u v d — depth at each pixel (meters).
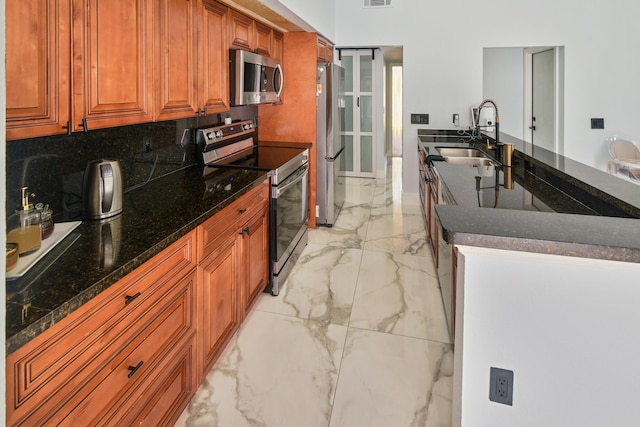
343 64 6.61
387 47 5.30
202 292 1.70
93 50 1.35
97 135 1.80
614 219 1.07
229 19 2.51
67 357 0.95
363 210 4.98
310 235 4.01
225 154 3.03
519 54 6.22
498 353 1.01
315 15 3.73
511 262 0.97
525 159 2.62
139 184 2.16
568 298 0.95
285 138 4.02
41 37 1.13
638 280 0.91
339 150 4.57
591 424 0.98
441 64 4.98
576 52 4.80
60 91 1.21
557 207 1.74
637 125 4.84
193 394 1.66
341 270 3.15
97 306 1.05
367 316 2.47
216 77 2.35
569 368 0.97
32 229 1.19
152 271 1.31
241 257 2.16
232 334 2.06
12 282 1.02
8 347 0.77
